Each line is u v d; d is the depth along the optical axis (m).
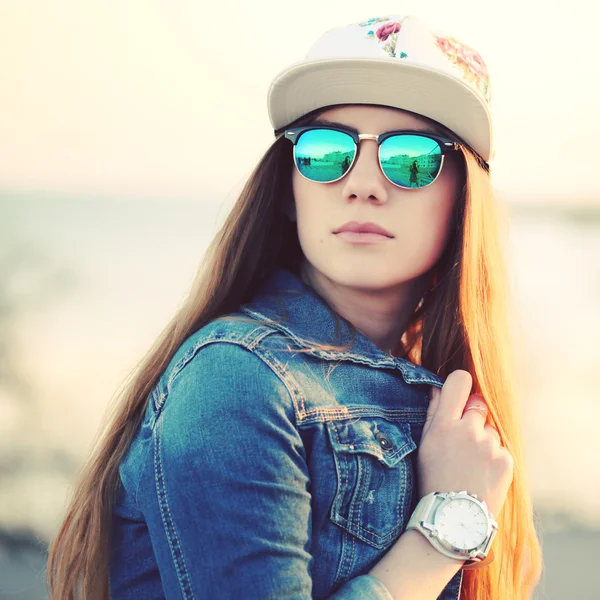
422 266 1.55
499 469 1.44
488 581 1.60
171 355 1.47
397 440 1.41
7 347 7.68
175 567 1.18
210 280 1.53
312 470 1.28
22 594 4.04
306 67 1.44
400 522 1.37
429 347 1.72
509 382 1.69
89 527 1.41
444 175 1.55
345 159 1.46
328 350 1.41
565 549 4.88
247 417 1.21
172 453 1.20
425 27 1.52
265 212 1.58
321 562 1.27
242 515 1.15
